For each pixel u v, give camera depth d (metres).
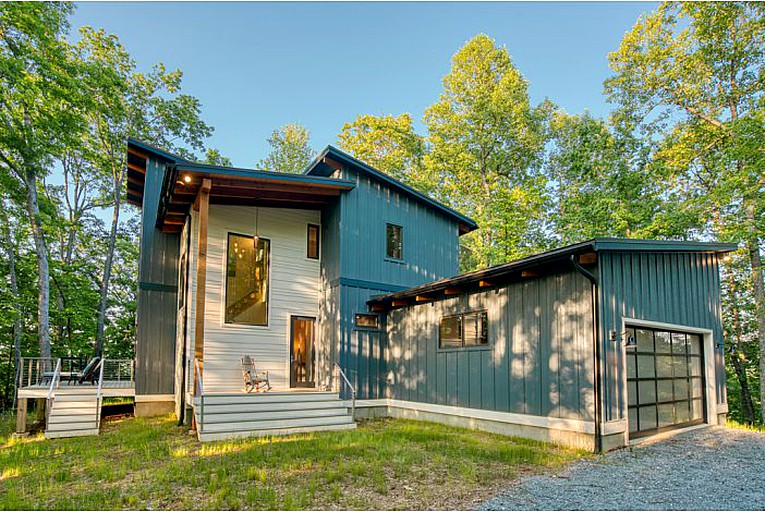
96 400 9.78
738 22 15.18
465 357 9.17
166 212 10.74
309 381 11.23
